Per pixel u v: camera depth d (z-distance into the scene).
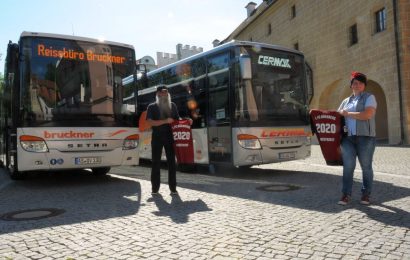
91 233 5.31
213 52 11.17
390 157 14.15
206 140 11.38
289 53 11.31
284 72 11.12
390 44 21.81
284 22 33.78
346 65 25.97
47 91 9.12
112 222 5.86
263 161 10.52
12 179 10.70
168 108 8.06
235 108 10.39
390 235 4.80
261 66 10.77
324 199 7.03
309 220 5.62
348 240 4.67
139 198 7.71
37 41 9.20
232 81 10.45
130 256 4.37
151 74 14.33
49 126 9.02
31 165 8.91
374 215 5.77
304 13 30.59
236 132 10.33
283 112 10.91
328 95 28.73
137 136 10.04
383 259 4.05
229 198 7.43
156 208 6.73
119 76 9.95
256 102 10.56
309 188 8.27
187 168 12.09
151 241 4.88
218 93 10.93
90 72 9.59
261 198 7.33
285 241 4.70
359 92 6.53
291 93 11.20
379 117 27.05
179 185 9.28
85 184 9.83
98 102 9.55
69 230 5.48
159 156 8.06
